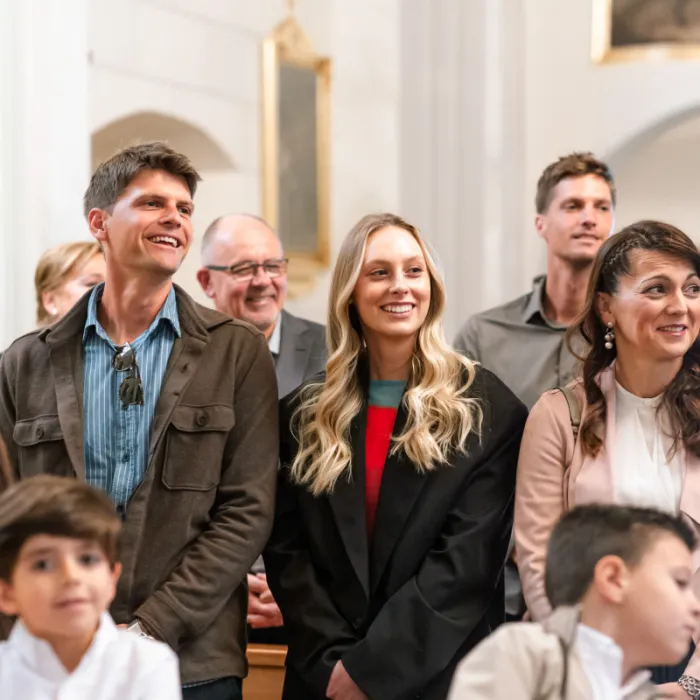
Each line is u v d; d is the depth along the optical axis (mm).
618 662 2707
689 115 11945
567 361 5535
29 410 4094
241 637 4105
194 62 10156
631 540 2748
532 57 12094
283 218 11141
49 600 2729
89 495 2807
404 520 4094
